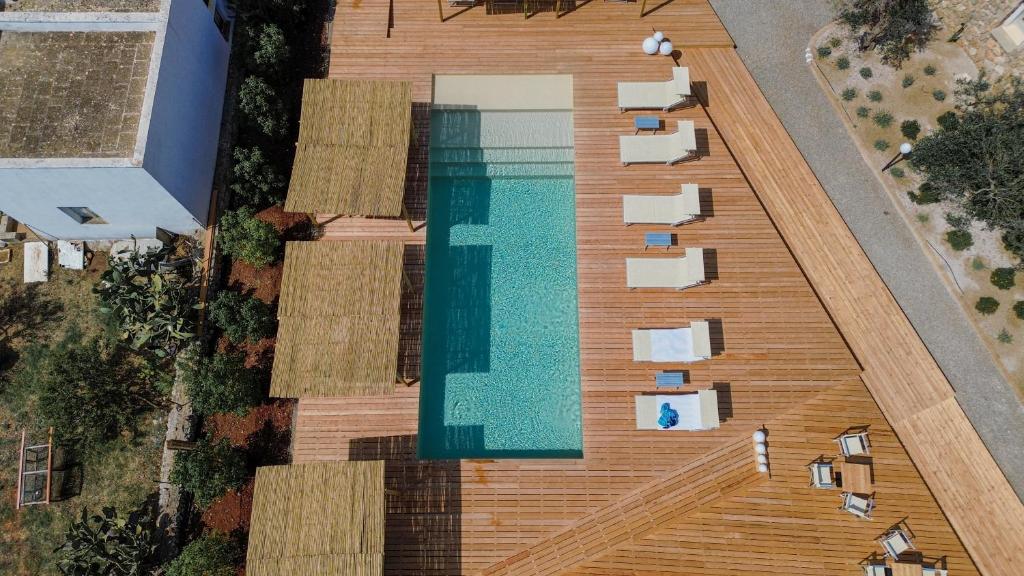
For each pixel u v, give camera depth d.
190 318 17.62
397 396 16.84
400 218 18.66
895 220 18.47
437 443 17.34
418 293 17.94
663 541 15.38
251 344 17.66
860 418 16.45
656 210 18.17
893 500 15.62
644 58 20.59
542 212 19.86
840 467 15.84
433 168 20.06
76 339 18.02
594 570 15.17
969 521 15.41
